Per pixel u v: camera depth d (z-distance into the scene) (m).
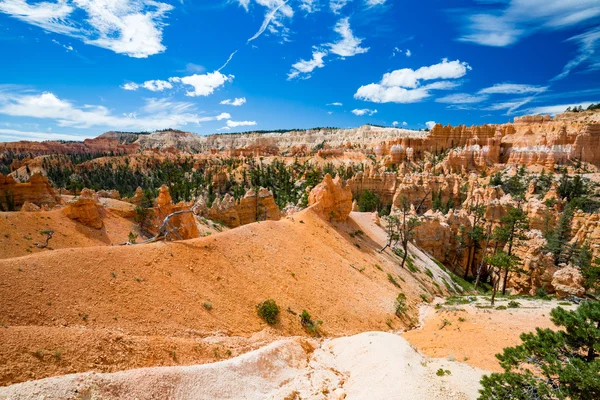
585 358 14.79
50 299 19.36
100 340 17.88
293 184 153.25
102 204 59.78
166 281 25.88
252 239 38.69
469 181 121.81
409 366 21.61
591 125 140.88
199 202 79.69
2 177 64.38
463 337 31.38
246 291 30.23
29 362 14.85
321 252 44.31
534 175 127.88
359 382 21.23
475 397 18.55
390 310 38.91
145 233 59.16
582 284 47.50
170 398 16.31
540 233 62.66
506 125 174.12
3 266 19.81
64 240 43.81
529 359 15.84
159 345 19.73
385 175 129.00
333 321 32.53
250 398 18.66
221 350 22.08
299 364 24.02
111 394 14.97
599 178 119.38
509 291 59.91
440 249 78.31
